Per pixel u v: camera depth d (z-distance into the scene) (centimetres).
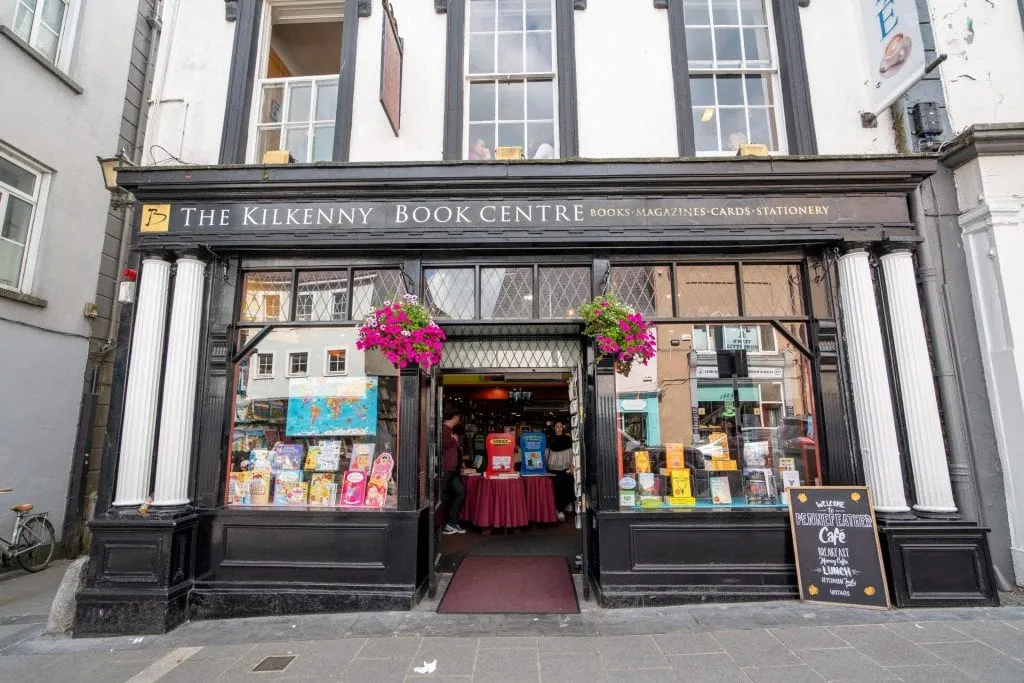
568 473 852
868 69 533
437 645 373
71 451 705
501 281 504
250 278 514
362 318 504
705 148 548
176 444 455
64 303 697
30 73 653
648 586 444
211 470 470
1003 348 470
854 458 460
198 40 563
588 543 484
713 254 500
